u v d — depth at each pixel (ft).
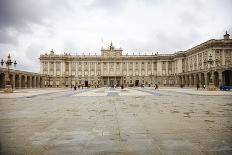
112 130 30.40
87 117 41.47
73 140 25.46
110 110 51.85
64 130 30.55
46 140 25.49
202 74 273.13
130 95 114.11
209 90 171.32
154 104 66.08
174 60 390.21
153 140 25.25
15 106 61.77
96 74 411.95
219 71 217.36
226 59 262.06
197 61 307.99
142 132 29.14
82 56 412.98
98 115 43.93
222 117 41.01
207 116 42.22
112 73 411.54
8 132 29.45
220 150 21.59
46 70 398.83
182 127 32.14
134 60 413.59
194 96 103.65
